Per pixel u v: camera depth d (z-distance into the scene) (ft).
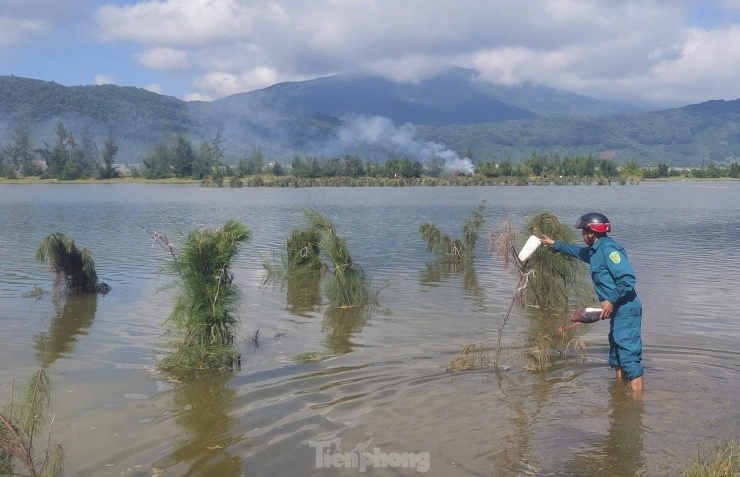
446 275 53.78
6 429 19.62
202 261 31.94
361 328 36.50
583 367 29.27
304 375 28.32
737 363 29.68
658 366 29.37
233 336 33.53
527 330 35.78
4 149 417.08
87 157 452.76
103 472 19.84
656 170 420.77
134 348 32.91
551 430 22.47
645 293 45.65
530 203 160.86
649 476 19.27
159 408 24.82
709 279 51.06
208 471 19.77
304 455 20.68
